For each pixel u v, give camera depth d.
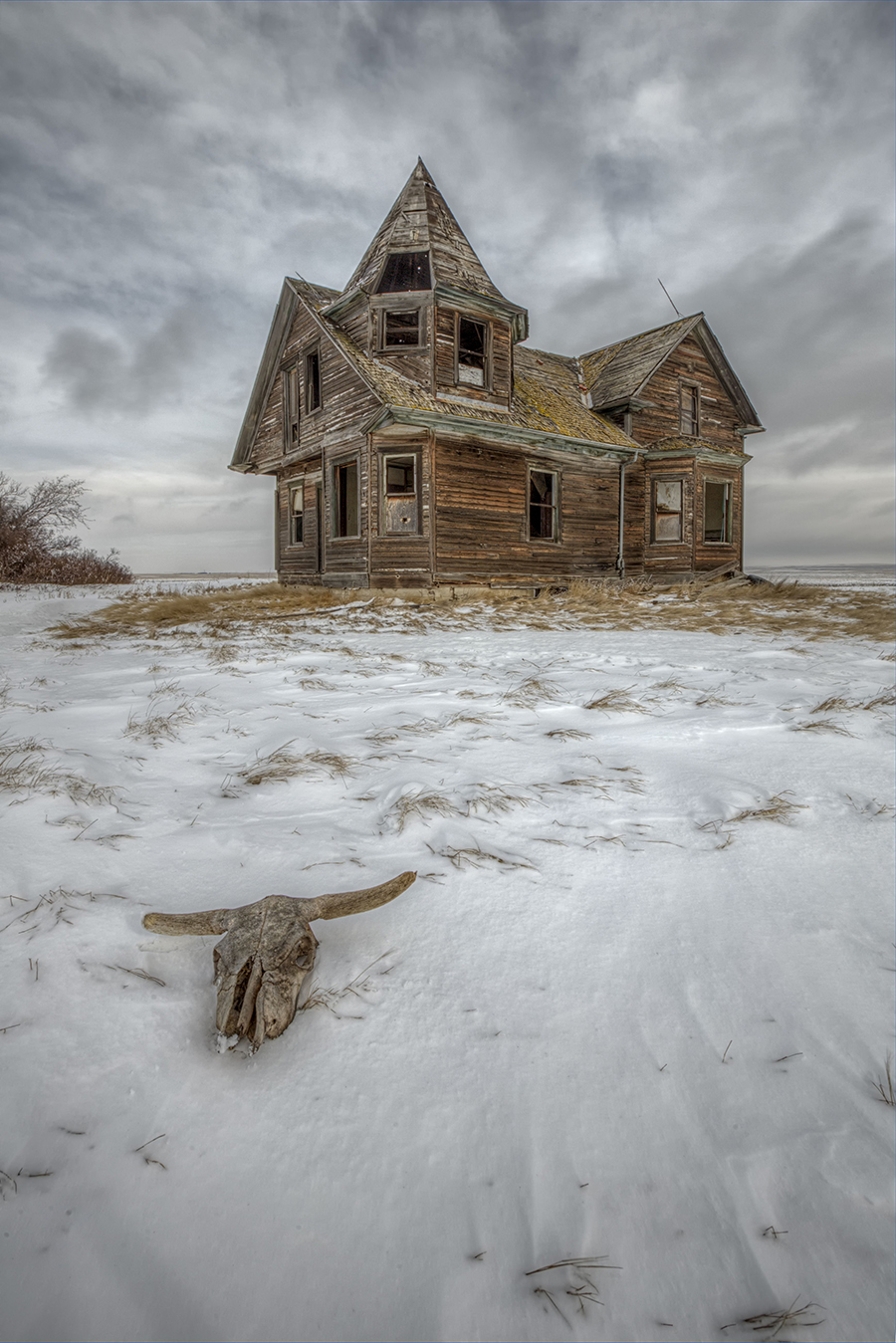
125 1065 1.47
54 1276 1.08
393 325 15.82
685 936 2.01
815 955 1.95
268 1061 1.52
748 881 2.30
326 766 3.20
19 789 2.80
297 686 5.28
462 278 15.20
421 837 2.50
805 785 3.09
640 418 19.64
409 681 5.49
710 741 3.77
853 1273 1.16
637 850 2.47
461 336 17.09
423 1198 1.24
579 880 2.27
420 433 14.80
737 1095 1.50
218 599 15.54
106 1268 1.10
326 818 2.67
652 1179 1.31
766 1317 1.09
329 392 16.39
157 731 3.82
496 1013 1.68
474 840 2.48
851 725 4.05
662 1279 1.14
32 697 4.88
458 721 4.10
